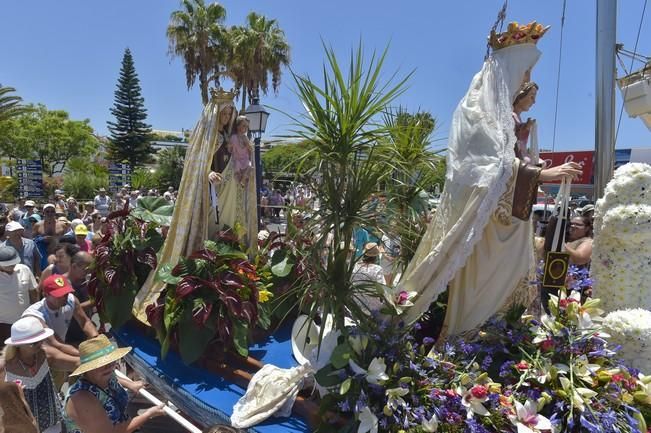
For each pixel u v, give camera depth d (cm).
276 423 281
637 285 311
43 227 797
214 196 452
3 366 379
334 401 255
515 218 273
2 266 555
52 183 3588
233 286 366
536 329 276
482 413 233
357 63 259
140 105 4219
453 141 281
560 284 303
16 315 568
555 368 249
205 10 2309
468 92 287
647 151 1431
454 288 288
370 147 271
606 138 441
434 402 240
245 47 2244
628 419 238
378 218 285
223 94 455
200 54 2306
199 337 357
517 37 275
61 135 4516
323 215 277
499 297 280
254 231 498
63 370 416
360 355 261
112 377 334
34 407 385
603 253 325
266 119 727
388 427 236
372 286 282
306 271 322
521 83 281
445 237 267
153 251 471
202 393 329
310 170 278
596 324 278
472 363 260
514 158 265
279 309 432
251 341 397
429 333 328
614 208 315
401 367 250
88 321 478
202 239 445
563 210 298
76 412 307
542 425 227
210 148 444
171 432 477
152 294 448
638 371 265
